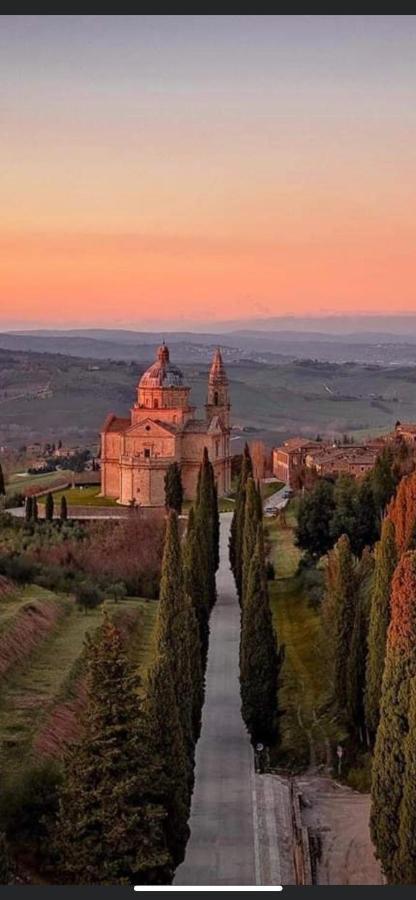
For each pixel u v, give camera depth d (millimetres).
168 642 51625
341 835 51781
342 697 67250
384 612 56750
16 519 131625
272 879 46531
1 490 160125
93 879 38531
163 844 41406
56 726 57594
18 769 49500
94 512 154000
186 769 45062
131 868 38469
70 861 39031
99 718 39688
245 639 64875
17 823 43250
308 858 46938
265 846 50156
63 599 92500
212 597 100625
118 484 169875
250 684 64125
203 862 48219
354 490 110250
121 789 38469
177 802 42750
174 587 52188
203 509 96312
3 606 83375
